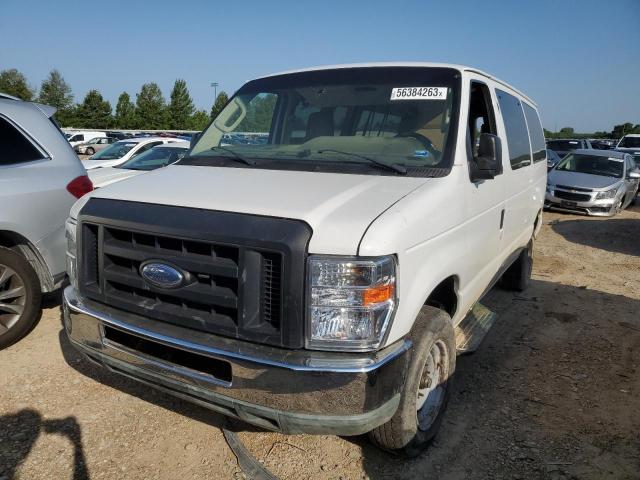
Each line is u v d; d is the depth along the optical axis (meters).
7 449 3.16
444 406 3.41
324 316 2.43
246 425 3.50
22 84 75.00
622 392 4.09
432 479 3.06
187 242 2.62
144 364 2.84
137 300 2.83
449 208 3.10
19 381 3.93
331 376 2.39
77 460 3.10
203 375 2.66
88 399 3.73
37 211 4.50
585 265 8.29
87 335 3.03
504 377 4.30
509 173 4.51
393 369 2.57
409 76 3.78
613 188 13.09
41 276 4.69
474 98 3.87
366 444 3.36
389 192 2.87
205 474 3.03
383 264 2.46
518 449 3.35
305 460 3.18
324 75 4.07
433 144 3.37
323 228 2.47
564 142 24.98
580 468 3.18
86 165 11.30
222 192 2.88
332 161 3.36
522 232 5.59
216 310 2.61
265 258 2.47
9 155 4.54
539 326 5.46
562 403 3.91
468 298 3.84
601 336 5.21
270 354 2.46
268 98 4.09
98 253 2.93
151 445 3.26
